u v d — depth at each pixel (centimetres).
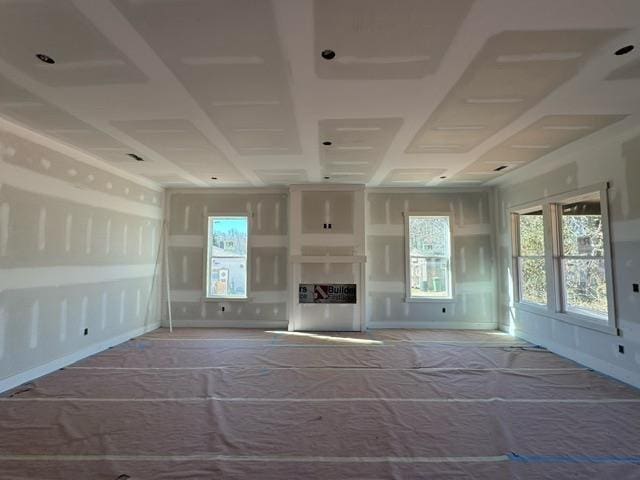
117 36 184
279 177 527
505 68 218
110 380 341
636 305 329
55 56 204
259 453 218
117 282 479
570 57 206
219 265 605
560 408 283
